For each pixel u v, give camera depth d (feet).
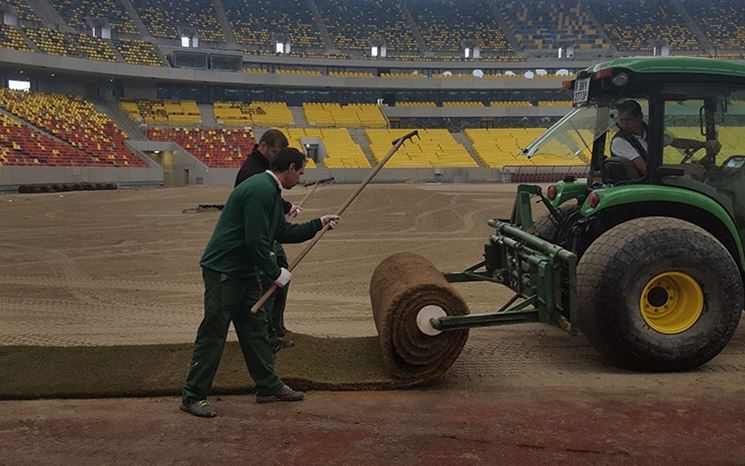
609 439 11.33
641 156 16.74
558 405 13.08
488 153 151.94
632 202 15.94
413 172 139.33
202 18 163.73
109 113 135.85
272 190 12.57
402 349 14.20
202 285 27.99
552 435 11.53
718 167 16.75
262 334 13.29
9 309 23.44
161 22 156.76
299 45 168.04
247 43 162.40
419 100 172.45
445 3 191.93
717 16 182.91
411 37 179.52
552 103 173.37
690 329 14.99
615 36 179.93
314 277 29.81
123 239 42.06
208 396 13.92
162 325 20.98
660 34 179.01
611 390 13.98
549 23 184.34
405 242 40.78
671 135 16.42
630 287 14.66
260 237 12.33
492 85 165.68
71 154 108.47
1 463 10.57
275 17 173.27
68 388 13.98
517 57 175.01
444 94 172.35
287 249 38.19
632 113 16.63
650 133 16.25
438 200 70.54
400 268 16.28
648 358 14.89
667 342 14.84
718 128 16.51
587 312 14.98
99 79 141.90
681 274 14.87
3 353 16.63
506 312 14.69
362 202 67.82
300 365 15.39
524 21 185.68
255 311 12.78
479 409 12.92
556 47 179.11
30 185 93.45
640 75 15.89
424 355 14.29
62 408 13.14
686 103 16.29
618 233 15.12
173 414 12.77
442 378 15.07
